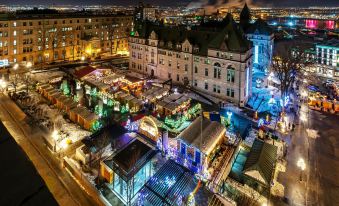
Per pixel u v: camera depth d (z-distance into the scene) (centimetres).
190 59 8212
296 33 16950
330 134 5697
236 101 7381
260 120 5928
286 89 7138
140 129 4997
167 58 8912
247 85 7556
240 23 9900
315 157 4841
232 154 4472
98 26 13112
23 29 10450
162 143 4441
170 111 6088
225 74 7450
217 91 7781
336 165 4606
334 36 14175
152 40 9175
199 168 4047
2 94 7281
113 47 14038
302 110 6994
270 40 8950
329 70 10394
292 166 4562
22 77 8612
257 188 3825
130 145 3850
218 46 7481
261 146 4369
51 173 3866
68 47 12156
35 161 4141
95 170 3975
